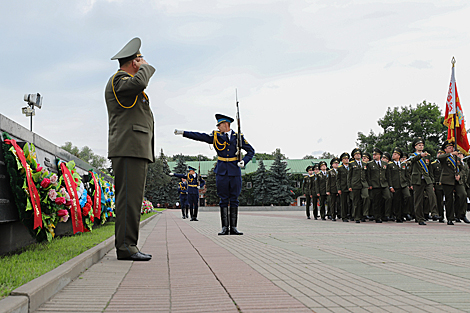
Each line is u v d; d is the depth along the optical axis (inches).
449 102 614.5
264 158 3843.5
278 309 98.6
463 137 622.5
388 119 2059.5
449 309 98.5
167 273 147.6
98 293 115.6
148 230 391.2
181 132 333.7
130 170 184.5
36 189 190.1
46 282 106.9
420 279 135.2
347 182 576.1
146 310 98.6
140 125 188.1
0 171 170.4
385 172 550.9
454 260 177.8
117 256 181.6
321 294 113.7
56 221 208.8
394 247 227.8
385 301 106.0
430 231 359.3
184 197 785.6
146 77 182.9
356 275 141.9
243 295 113.0
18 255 166.1
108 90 187.9
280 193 2427.4
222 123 339.3
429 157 527.5
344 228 405.1
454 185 493.7
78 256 157.2
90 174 335.0
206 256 190.7
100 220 364.5
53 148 255.0
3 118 178.7
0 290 98.7
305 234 324.5
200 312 96.7
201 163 3462.1
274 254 196.7
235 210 334.0
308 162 3383.4
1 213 167.2
